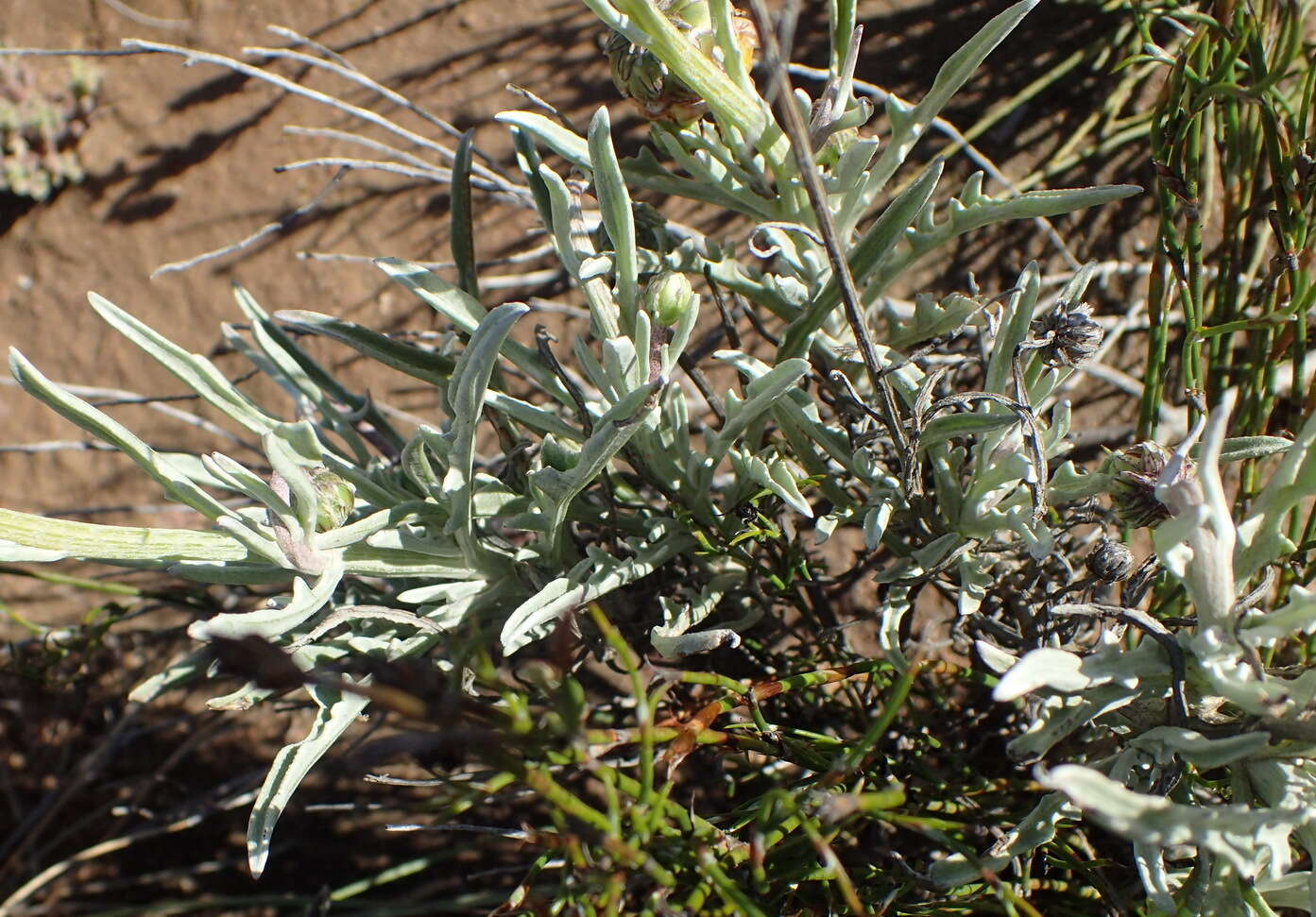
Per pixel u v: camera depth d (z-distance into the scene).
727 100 0.29
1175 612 0.34
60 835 0.42
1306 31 0.42
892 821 0.27
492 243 0.46
